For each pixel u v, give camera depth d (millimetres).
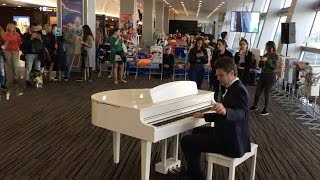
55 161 4391
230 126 3248
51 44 10195
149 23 22953
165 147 4121
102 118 3555
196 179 3547
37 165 4250
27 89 9008
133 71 12531
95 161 4438
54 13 22312
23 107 7121
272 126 6492
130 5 16406
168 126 3336
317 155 4992
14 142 5035
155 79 11781
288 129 6316
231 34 21203
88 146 4977
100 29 13914
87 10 11969
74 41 11172
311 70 6844
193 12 36750
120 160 4496
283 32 9750
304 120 6992
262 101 8781
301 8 10336
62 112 6820
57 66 10406
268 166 4504
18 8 24125
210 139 3387
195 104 3965
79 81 10617
